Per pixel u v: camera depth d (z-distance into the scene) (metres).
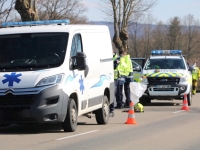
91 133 16.28
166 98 27.94
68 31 16.45
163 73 27.67
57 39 16.25
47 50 16.06
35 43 16.25
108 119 19.39
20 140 14.61
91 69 17.48
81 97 16.52
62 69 15.52
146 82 27.64
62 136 15.45
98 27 19.05
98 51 18.52
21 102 15.02
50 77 15.16
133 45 91.56
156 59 29.59
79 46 16.89
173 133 16.42
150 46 95.50
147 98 28.36
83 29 17.48
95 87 17.89
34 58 15.93
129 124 18.97
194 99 33.69
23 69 15.59
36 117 14.92
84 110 17.00
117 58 25.73
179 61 29.41
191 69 29.16
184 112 24.02
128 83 25.53
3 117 15.10
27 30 16.66
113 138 15.21
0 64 15.91
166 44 99.69
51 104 15.01
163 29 99.31
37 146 13.54
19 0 26.50
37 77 15.12
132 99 25.25
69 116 15.77
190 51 102.50
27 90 14.98
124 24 50.31
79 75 16.41
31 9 26.77
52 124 18.81
